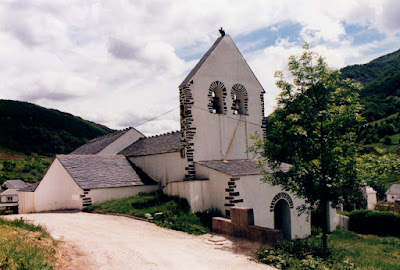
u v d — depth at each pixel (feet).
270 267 36.11
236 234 50.26
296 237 69.51
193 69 75.36
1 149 299.58
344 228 82.28
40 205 81.35
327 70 47.03
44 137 346.74
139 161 87.56
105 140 111.55
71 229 48.39
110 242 41.47
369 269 41.47
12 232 33.63
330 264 38.34
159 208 63.46
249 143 78.95
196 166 69.97
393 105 314.76
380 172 43.88
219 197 64.64
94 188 70.85
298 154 48.19
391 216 78.23
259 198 65.26
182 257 37.27
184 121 70.95
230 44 79.36
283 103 49.93
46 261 28.02
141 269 31.30
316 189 47.14
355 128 47.01
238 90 80.12
